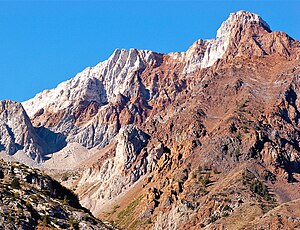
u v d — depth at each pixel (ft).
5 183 467.93
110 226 468.34
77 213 460.14
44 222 438.81
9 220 428.97
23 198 453.99
